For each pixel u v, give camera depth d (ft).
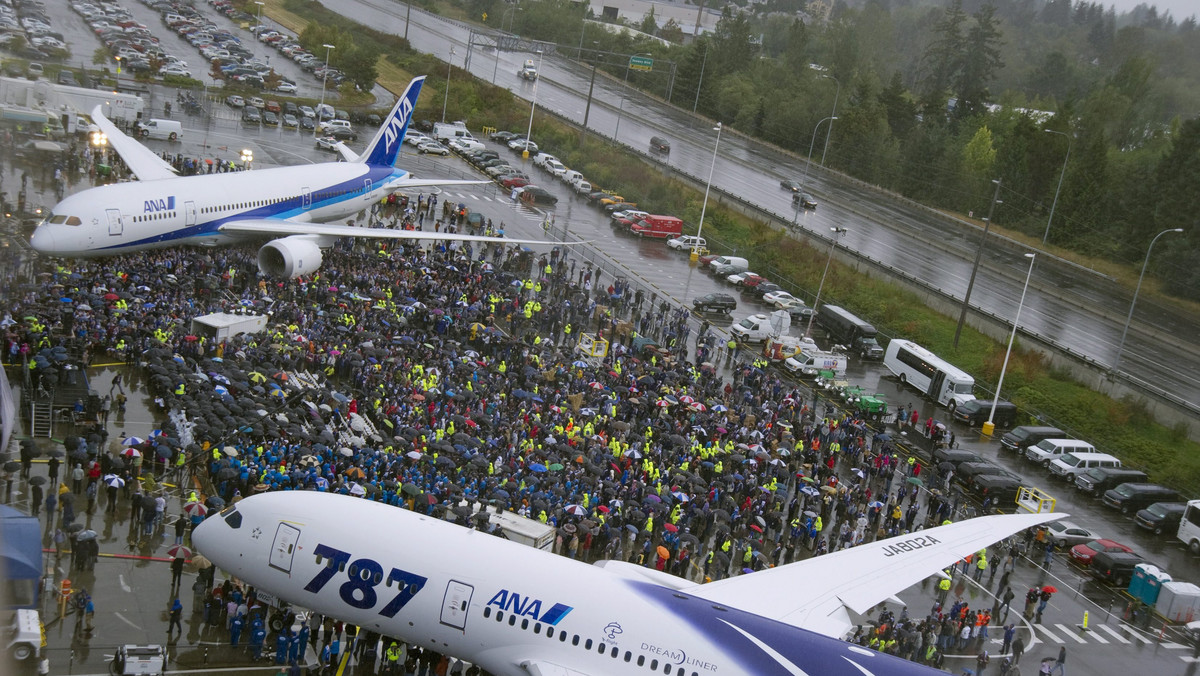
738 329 301.02
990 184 512.63
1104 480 240.12
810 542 186.50
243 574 121.60
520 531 151.12
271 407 178.29
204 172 341.21
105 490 155.84
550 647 108.37
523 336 250.98
